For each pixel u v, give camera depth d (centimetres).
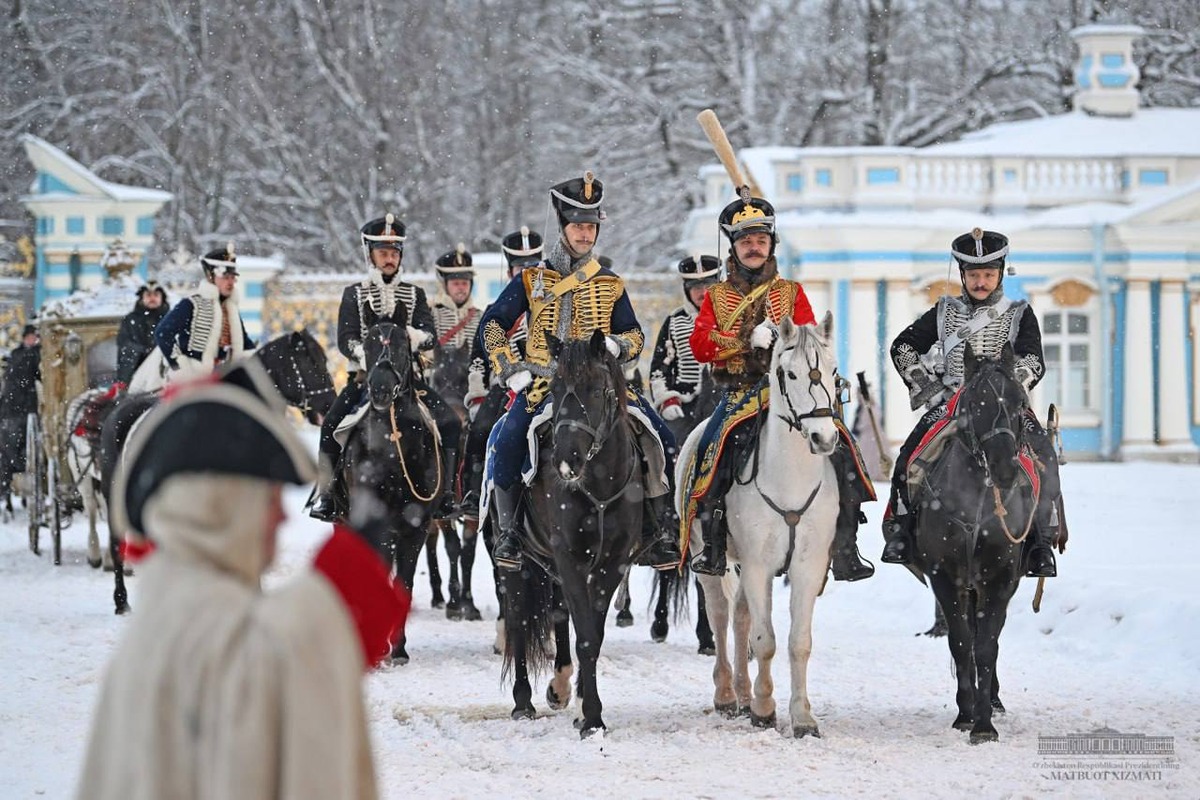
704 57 8838
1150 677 2052
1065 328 5881
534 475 1761
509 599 1872
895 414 5681
